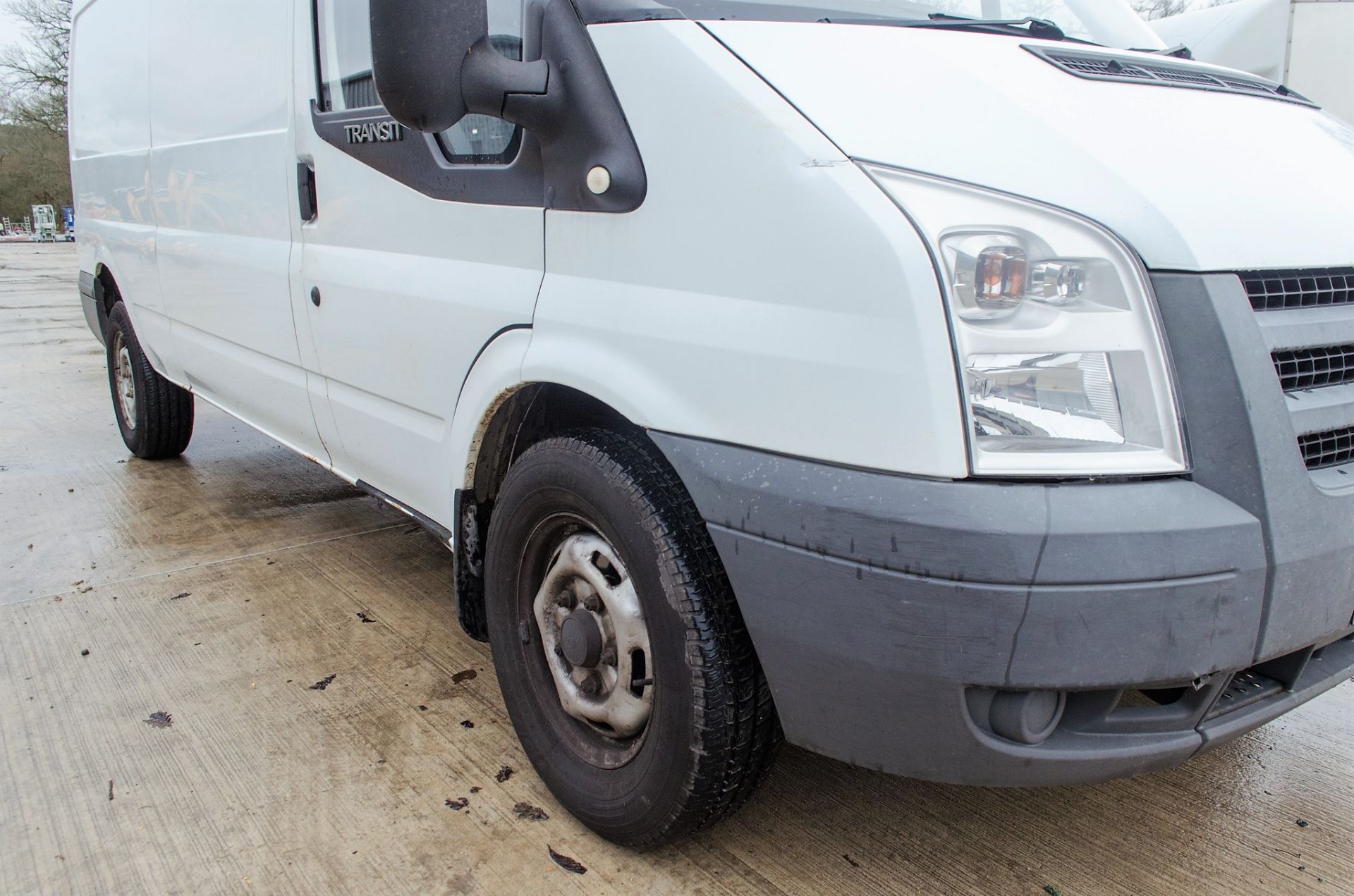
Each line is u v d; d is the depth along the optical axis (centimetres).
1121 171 162
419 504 274
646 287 184
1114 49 240
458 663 296
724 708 180
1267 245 163
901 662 153
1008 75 182
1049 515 142
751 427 166
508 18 213
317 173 287
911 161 159
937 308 147
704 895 196
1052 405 150
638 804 195
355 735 255
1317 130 210
